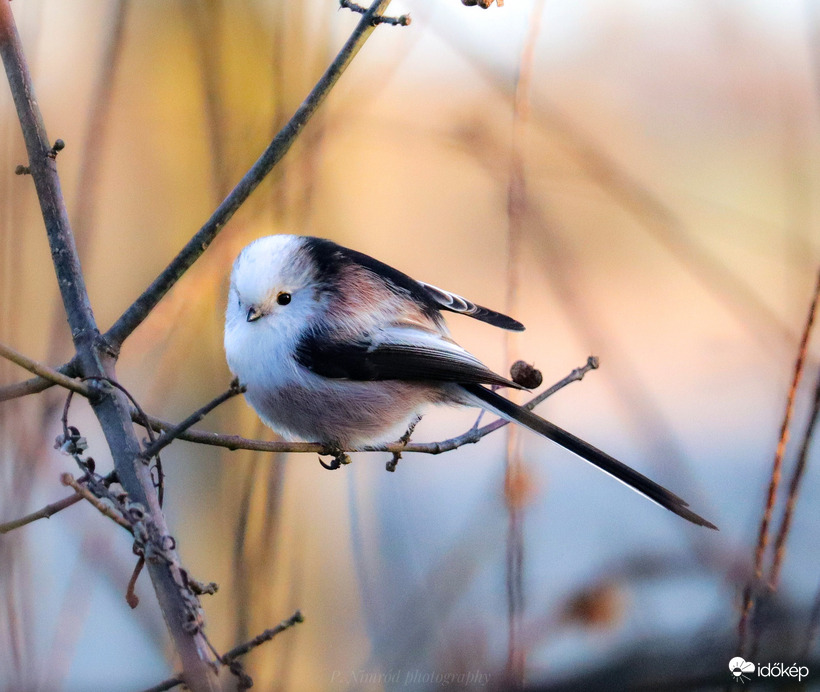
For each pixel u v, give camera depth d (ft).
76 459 12.55
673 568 12.73
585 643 12.69
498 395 12.89
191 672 12.51
